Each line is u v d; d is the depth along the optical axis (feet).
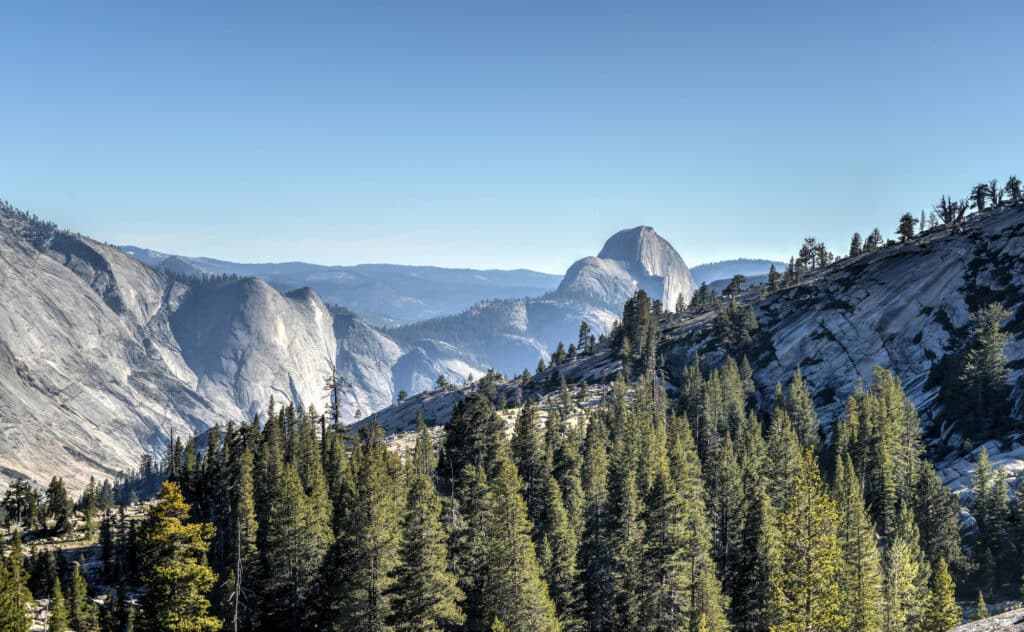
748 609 188.14
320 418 296.10
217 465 296.51
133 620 127.65
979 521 261.24
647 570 180.86
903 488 282.77
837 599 144.15
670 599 177.37
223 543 262.88
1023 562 240.94
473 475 199.11
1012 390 346.54
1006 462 300.81
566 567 197.47
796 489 147.33
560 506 206.08
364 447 292.40
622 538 197.06
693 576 179.01
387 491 190.19
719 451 290.15
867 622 164.66
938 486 261.03
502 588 163.73
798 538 144.25
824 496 145.38
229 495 279.49
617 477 225.97
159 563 124.67
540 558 196.75
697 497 229.04
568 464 268.00
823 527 142.82
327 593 183.93
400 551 158.51
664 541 178.09
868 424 307.17
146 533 124.16
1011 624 71.00
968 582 245.65
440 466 279.90
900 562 187.93
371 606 153.38
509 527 166.91
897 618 180.34
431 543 155.33
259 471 266.98
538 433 311.88
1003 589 238.48
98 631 233.55
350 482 228.22
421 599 152.15
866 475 298.35
